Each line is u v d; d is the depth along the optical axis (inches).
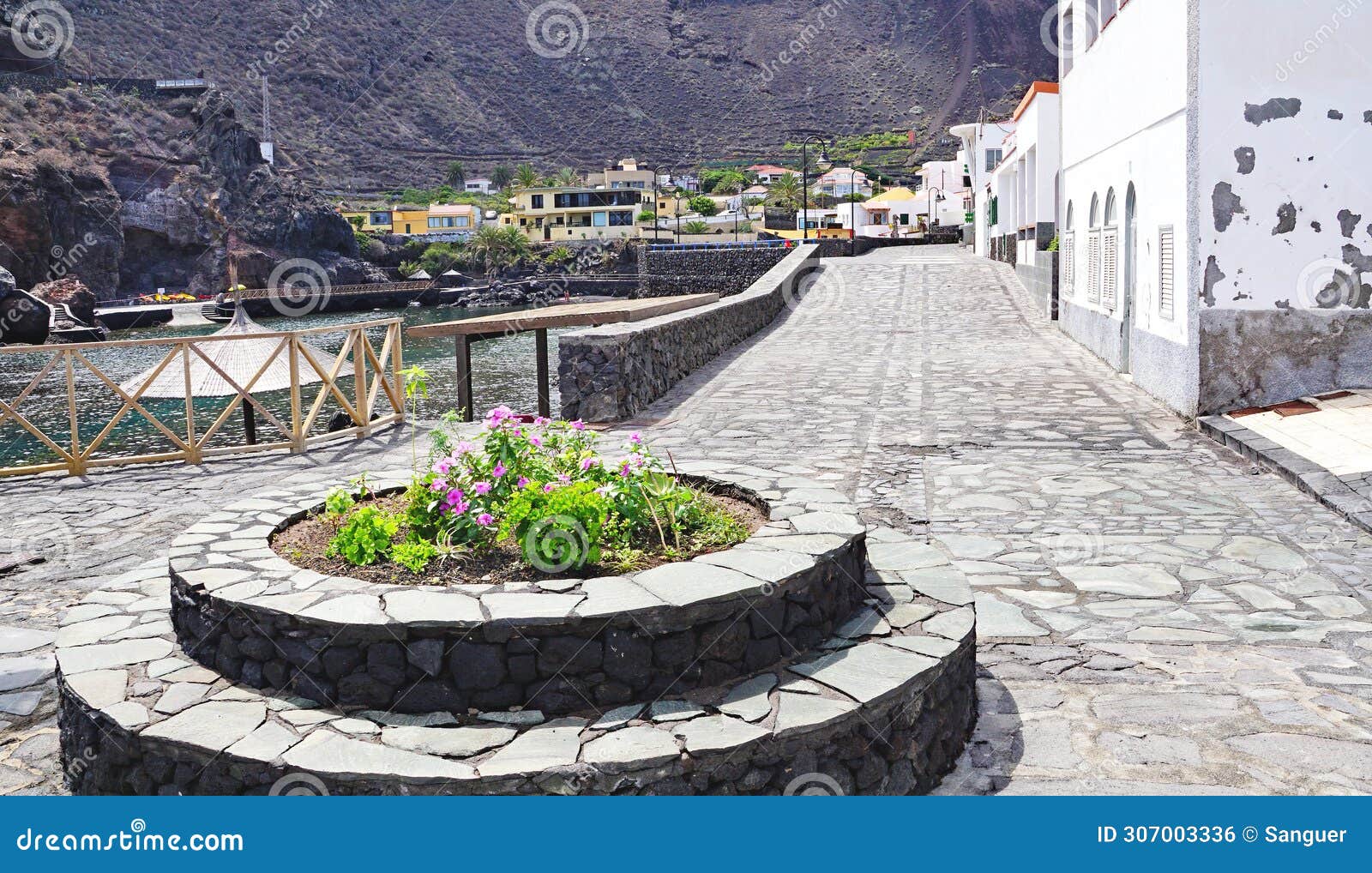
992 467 339.6
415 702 132.0
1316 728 150.9
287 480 337.4
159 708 132.6
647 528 175.3
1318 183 375.2
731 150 5418.3
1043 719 157.9
